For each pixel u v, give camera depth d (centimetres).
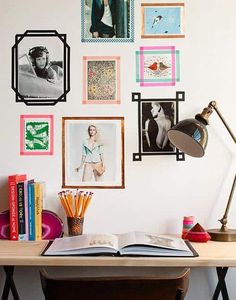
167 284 124
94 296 124
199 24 204
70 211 189
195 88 204
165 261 144
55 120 203
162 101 203
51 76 204
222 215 201
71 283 123
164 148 202
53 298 125
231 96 203
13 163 202
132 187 202
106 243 154
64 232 199
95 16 204
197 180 202
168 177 202
